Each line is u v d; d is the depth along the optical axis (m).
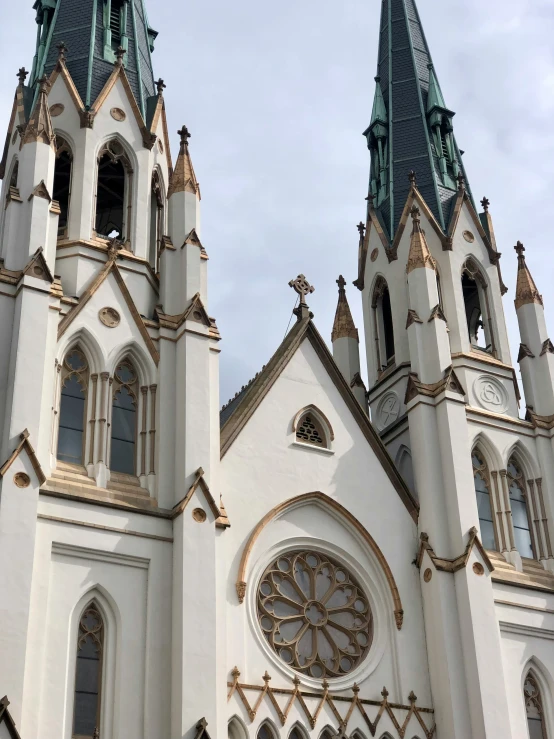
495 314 60.84
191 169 54.16
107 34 59.22
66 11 60.38
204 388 47.62
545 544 54.69
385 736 45.91
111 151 54.81
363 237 66.88
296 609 47.62
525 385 59.22
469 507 51.34
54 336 45.62
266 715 43.50
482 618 48.38
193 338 48.59
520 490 56.41
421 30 73.50
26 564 39.44
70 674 39.94
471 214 63.47
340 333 63.81
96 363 47.34
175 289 50.56
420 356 55.62
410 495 52.59
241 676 43.94
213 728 40.12
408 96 69.25
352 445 52.62
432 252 61.38
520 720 48.81
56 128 54.12
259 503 48.28
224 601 44.12
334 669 46.91
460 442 53.00
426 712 47.09
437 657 48.00
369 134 69.75
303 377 53.06
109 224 60.34
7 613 38.25
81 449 45.59
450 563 49.94
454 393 54.12
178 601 42.28
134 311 49.09
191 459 45.53
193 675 40.72
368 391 61.81
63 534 41.88
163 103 58.22
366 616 49.12
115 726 39.66
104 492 44.06
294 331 54.16
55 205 48.34
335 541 49.88
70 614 40.75
